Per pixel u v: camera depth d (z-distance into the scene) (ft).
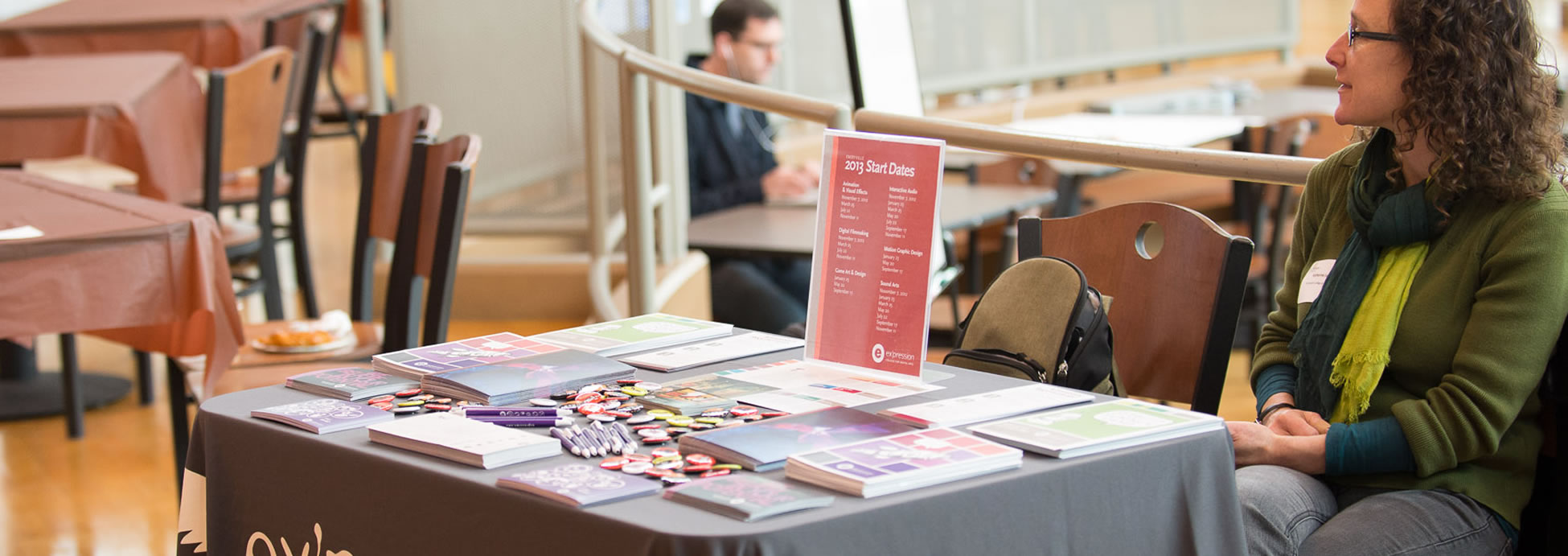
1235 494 4.25
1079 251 6.29
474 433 4.15
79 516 9.37
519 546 3.68
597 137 10.64
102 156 11.25
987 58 21.99
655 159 12.62
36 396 12.12
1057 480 3.83
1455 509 5.01
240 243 11.73
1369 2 5.12
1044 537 3.82
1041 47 22.90
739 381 4.87
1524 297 4.88
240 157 11.93
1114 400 4.53
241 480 4.64
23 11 22.30
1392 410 5.10
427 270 7.91
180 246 7.66
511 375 4.86
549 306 13.87
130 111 11.20
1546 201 4.93
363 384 4.94
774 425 4.18
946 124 6.82
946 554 3.63
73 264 7.25
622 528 3.41
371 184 9.41
